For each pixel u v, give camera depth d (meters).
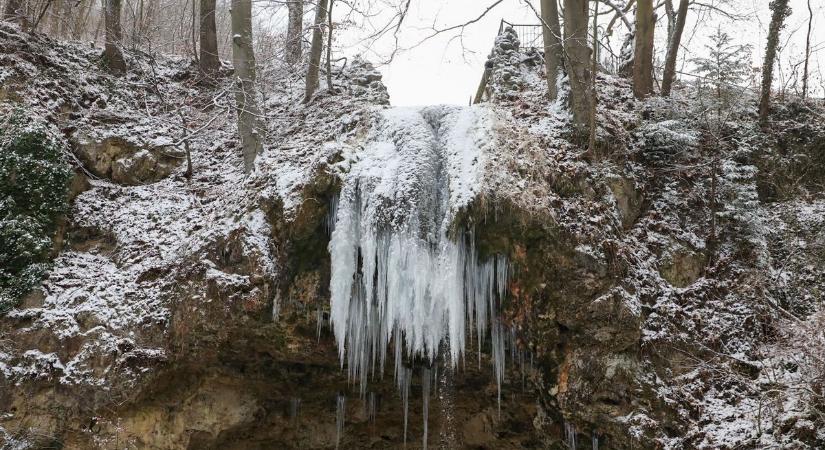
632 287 10.12
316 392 11.47
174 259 11.31
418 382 11.47
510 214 9.94
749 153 12.37
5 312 11.05
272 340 10.48
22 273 11.31
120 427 10.38
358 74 16.11
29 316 11.00
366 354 10.33
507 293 10.19
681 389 9.45
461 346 9.78
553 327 9.88
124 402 10.27
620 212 11.12
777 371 9.28
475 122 10.94
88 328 10.84
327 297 10.32
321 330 10.52
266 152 12.84
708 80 12.91
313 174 10.49
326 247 10.41
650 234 11.12
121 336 10.66
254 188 11.56
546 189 10.36
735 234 11.12
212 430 10.83
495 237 10.04
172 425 10.67
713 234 11.10
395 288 9.89
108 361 10.44
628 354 9.62
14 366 10.61
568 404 9.62
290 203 10.58
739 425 8.77
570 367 9.70
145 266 11.51
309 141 13.08
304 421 11.73
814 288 10.50
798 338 8.90
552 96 13.37
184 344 10.42
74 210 12.67
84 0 20.19
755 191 11.52
